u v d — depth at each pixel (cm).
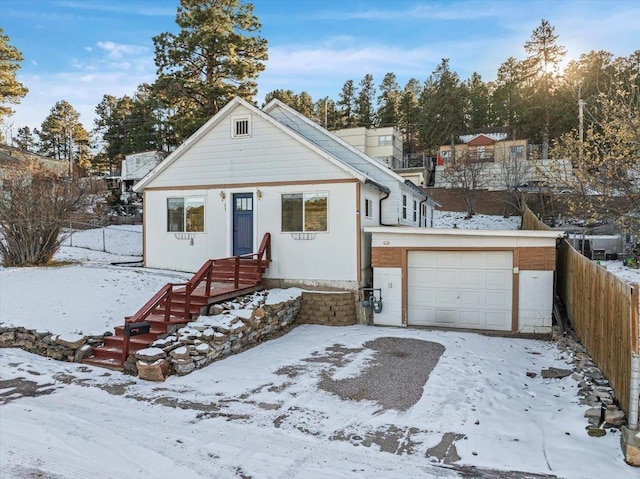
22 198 1414
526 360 843
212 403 621
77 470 435
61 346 844
